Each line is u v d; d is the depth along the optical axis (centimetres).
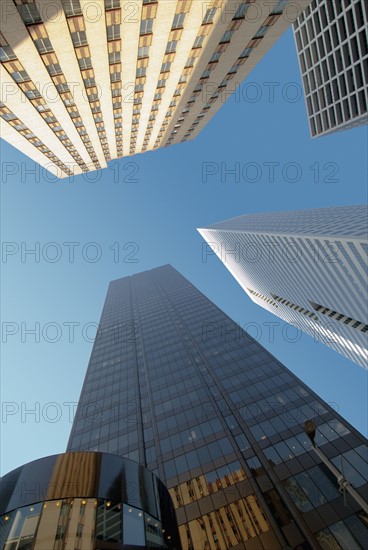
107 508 1717
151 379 5631
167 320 8544
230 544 2516
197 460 3478
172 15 2711
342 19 7731
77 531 1559
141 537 1686
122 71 3331
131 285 14212
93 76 3262
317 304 9412
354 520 2400
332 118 9031
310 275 7919
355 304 7000
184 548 2581
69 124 4203
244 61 3925
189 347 6538
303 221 8512
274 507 2709
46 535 1515
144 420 4525
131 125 4903
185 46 3170
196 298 9900
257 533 2536
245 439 3622
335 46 8144
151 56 3197
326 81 8894
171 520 2011
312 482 2811
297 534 2445
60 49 2712
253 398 4316
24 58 2728
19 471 1892
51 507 1647
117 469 1988
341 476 1327
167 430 4144
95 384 6038
